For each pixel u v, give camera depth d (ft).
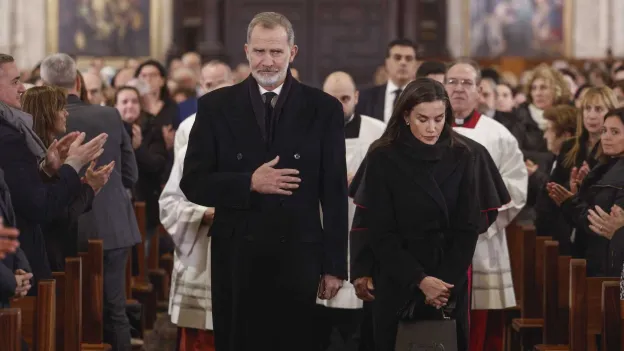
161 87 47.73
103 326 32.40
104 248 31.86
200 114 23.22
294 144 22.82
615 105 34.40
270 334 22.70
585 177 29.78
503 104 49.98
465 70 31.94
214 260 23.18
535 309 31.94
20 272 22.76
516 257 34.78
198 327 30.60
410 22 91.45
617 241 26.78
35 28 96.53
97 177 27.84
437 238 24.00
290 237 22.57
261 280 22.62
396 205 24.08
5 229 19.84
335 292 22.80
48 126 27.99
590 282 25.53
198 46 90.99
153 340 38.70
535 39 98.32
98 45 96.48
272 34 22.61
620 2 97.55
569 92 47.80
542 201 36.11
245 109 23.02
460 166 24.21
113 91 45.83
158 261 44.52
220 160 23.06
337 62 92.07
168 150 44.52
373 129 33.68
